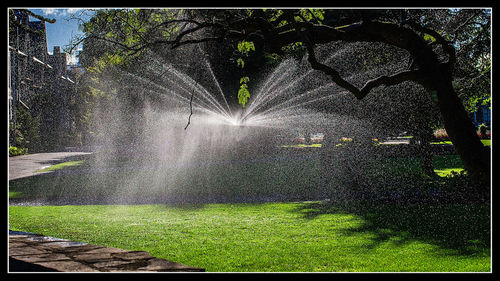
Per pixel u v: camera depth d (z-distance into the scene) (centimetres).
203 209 1007
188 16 586
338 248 604
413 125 1514
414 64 474
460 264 511
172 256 572
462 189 1063
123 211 1007
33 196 1351
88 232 746
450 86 444
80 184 1619
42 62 5275
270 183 1471
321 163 1516
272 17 634
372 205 984
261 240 665
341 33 483
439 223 759
